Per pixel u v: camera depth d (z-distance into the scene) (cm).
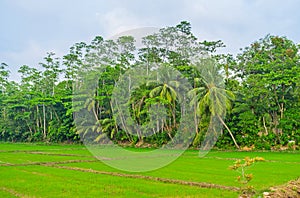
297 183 1360
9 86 6047
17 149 3434
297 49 3706
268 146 3312
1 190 1297
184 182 1420
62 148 3575
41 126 5153
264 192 1189
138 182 1433
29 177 1580
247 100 3575
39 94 5181
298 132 3300
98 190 1279
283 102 3550
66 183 1422
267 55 3834
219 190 1270
